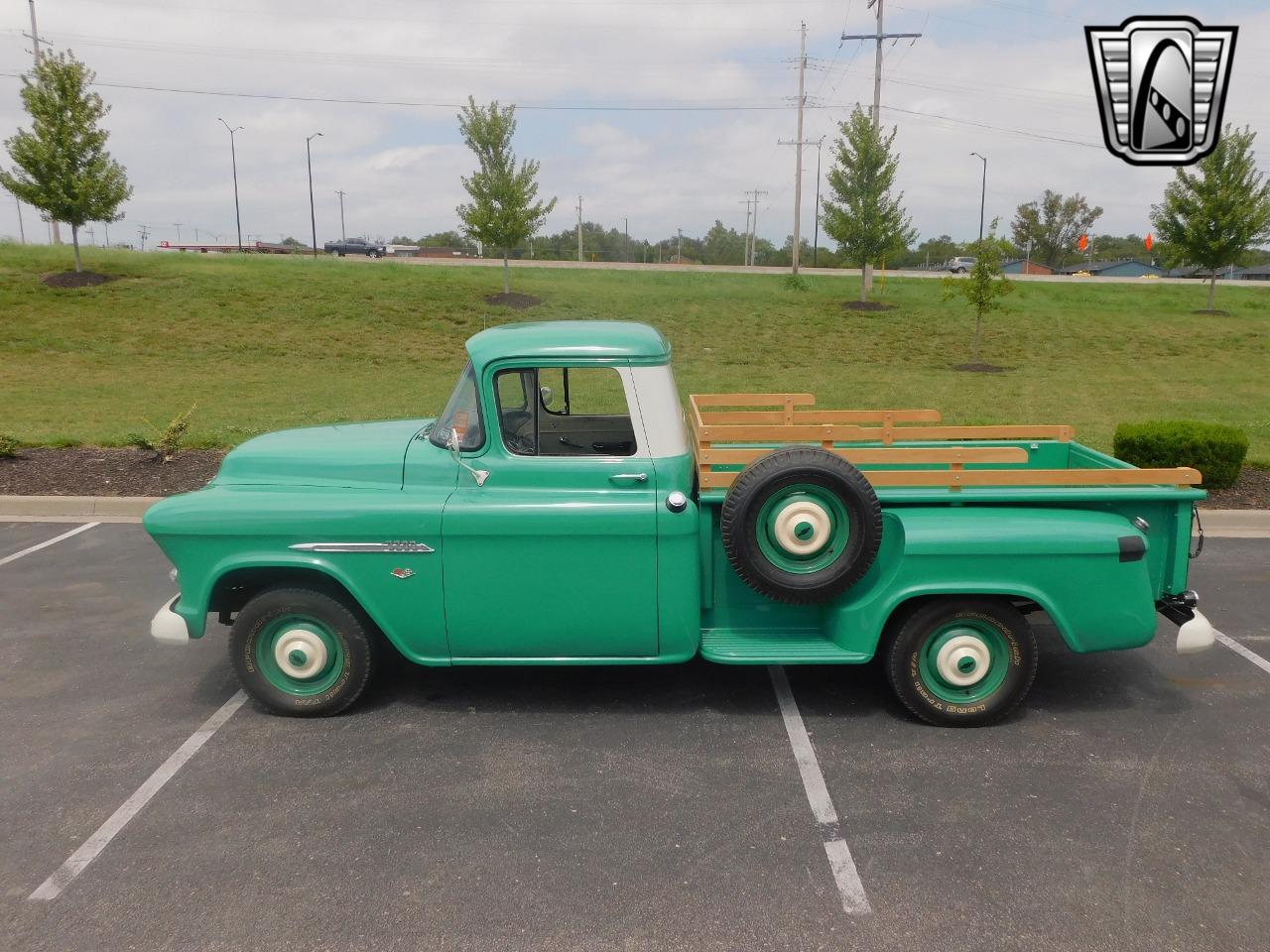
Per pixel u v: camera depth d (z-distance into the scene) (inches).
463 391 181.9
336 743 175.3
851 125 1075.3
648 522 171.9
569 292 1125.7
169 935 122.6
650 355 177.5
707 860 138.1
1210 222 1075.3
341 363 783.7
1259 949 119.3
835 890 131.0
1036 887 131.6
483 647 179.5
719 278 1362.0
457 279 1182.9
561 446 192.7
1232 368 805.9
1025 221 3154.5
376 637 189.9
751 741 175.6
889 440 229.3
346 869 136.2
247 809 152.4
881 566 177.3
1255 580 271.7
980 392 668.7
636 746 173.8
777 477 167.5
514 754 170.9
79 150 986.1
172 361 766.5
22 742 177.0
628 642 177.9
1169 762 167.6
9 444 404.8
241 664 183.5
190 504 177.3
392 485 182.2
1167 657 218.5
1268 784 159.5
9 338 800.3
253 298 997.2
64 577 277.1
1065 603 172.6
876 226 1079.6
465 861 138.0
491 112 1016.9
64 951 119.8
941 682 179.2
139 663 215.2
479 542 173.6
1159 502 178.7
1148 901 128.4
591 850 140.6
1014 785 159.2
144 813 151.6
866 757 169.3
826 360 833.5
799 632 186.1
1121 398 645.9
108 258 1158.3
